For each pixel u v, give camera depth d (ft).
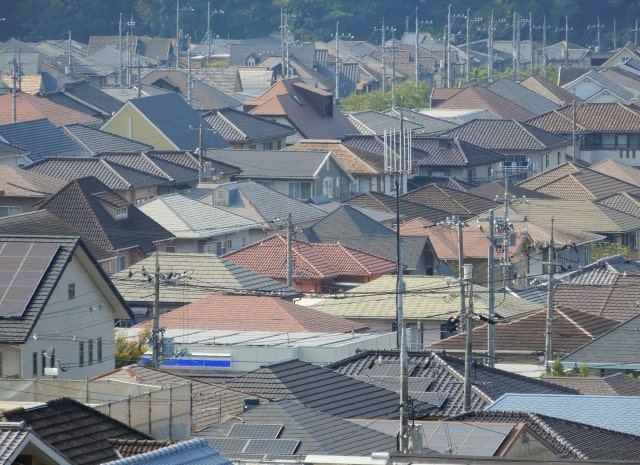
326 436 275.18
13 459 204.13
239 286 541.34
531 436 274.98
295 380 331.77
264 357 428.97
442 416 325.42
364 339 453.58
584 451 273.95
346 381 338.95
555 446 276.21
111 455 243.19
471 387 354.54
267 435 274.36
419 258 647.15
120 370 326.85
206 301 492.95
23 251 395.14
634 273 602.44
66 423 248.93
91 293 408.05
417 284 554.46
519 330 489.67
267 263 615.16
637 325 478.59
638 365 460.96
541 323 495.00
